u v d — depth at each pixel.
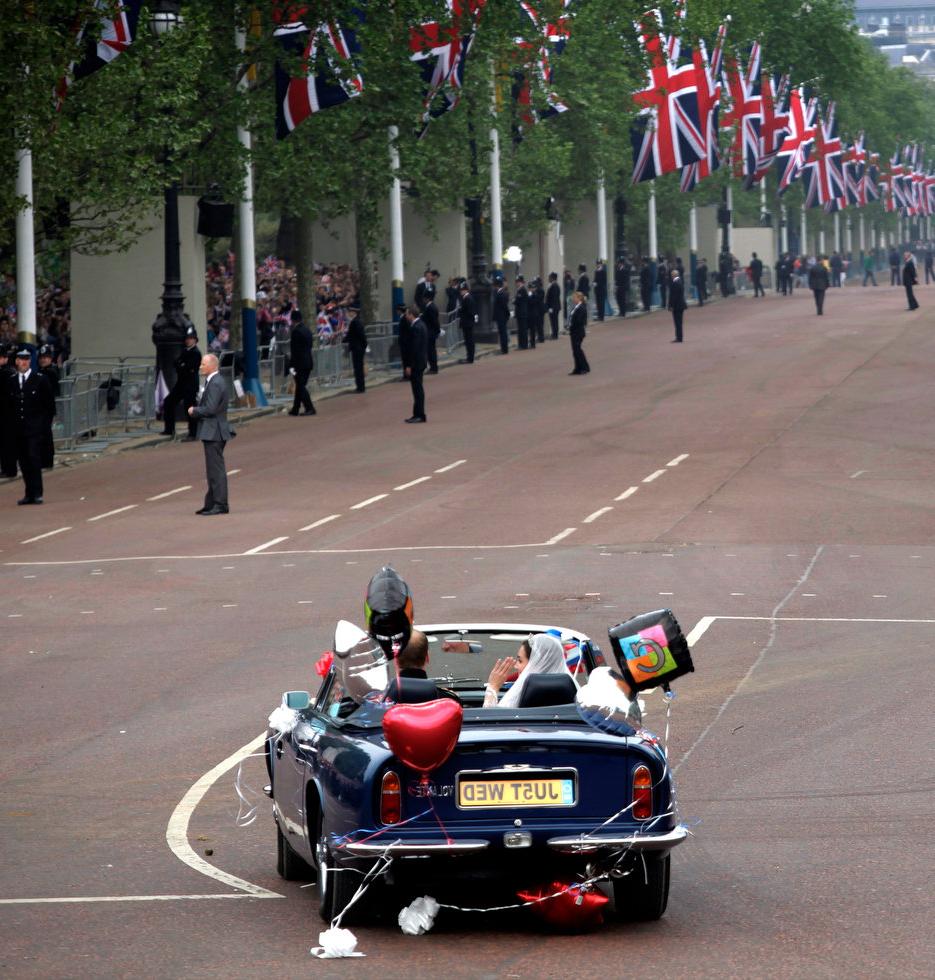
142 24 134.62
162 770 49.16
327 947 30.70
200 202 163.50
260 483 121.06
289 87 162.00
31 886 37.19
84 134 129.75
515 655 37.88
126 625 73.38
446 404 167.88
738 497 108.19
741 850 39.31
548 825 31.92
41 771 49.44
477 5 181.62
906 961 29.62
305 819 35.22
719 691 58.59
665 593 77.69
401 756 31.14
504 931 32.75
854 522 98.25
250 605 77.19
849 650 65.50
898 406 151.62
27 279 130.00
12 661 66.31
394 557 89.62
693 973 29.11
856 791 44.97
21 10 117.94
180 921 33.84
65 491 120.44
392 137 197.25
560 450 132.88
